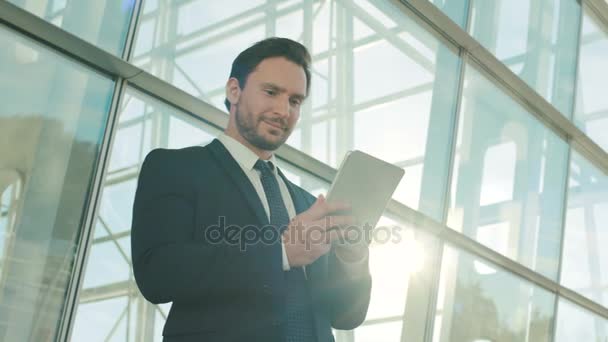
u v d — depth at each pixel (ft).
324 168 17.24
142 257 7.45
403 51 20.90
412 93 21.04
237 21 15.71
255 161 8.74
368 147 19.08
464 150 23.15
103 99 12.94
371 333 18.39
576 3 32.32
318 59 17.97
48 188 11.93
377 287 18.95
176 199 7.72
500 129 25.23
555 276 28.19
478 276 23.16
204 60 14.79
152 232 7.50
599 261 31.22
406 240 20.20
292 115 8.79
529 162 26.84
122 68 13.00
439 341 21.01
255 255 7.35
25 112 11.89
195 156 8.23
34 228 11.66
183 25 14.52
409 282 19.98
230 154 8.45
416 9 21.77
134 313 12.48
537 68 28.50
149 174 7.95
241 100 8.83
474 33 24.71
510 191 25.50
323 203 7.75
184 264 7.15
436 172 21.72
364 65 19.39
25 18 11.85
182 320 7.37
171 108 13.96
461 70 23.35
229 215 7.81
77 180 12.31
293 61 8.89
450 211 22.17
